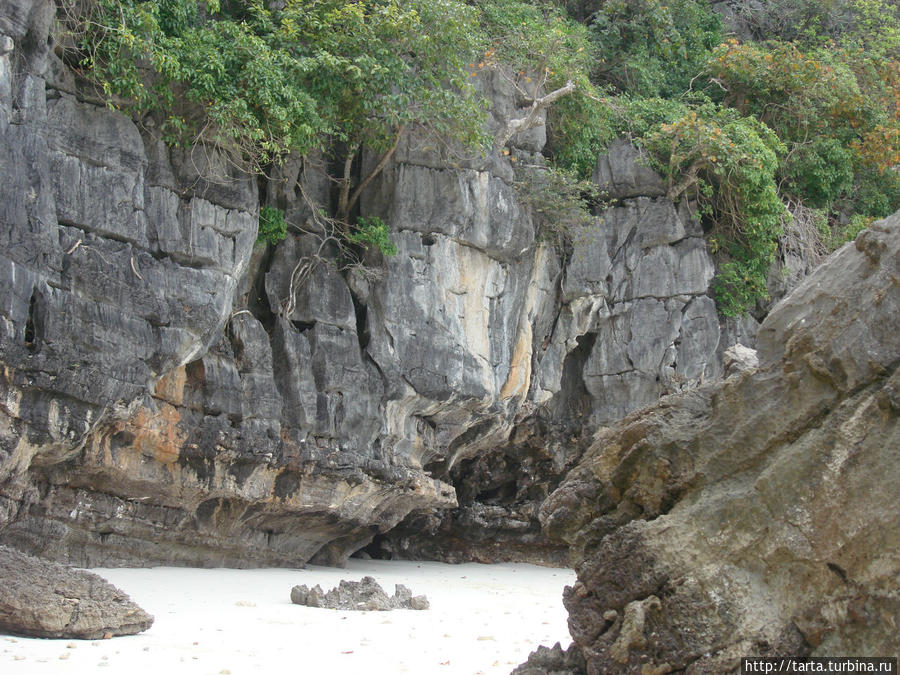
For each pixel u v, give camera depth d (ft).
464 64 71.61
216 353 61.41
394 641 37.40
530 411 85.71
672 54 102.06
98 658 30.32
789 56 95.35
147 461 56.44
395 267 71.92
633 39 99.30
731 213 89.61
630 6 99.14
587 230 86.99
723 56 95.96
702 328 87.81
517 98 81.41
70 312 49.80
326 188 74.28
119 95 55.31
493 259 77.66
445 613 48.49
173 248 57.16
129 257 54.19
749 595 21.59
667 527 22.68
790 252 94.12
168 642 34.12
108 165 53.93
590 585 23.82
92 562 55.42
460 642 38.01
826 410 21.54
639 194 90.22
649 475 23.84
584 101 83.51
